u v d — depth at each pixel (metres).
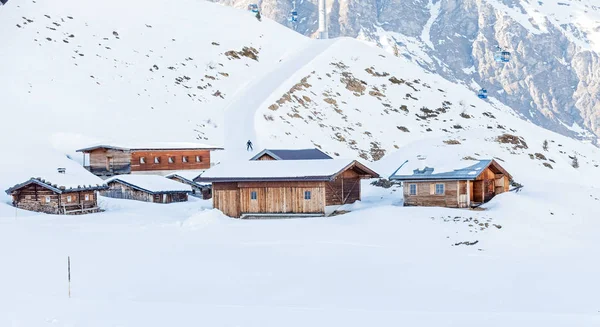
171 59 140.25
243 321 25.64
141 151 89.50
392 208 55.16
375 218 52.59
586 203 59.59
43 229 53.41
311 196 58.22
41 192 65.38
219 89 134.62
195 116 119.88
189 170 93.88
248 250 44.78
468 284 36.03
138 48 140.00
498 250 44.34
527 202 55.72
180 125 113.88
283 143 108.50
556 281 36.47
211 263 41.09
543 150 108.62
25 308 27.61
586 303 32.53
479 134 105.81
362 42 165.75
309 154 76.31
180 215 63.47
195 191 82.62
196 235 50.81
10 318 25.88
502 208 54.84
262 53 157.75
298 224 53.31
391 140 123.69
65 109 105.25
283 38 170.62
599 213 56.44
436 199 57.22
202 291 34.47
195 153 94.94
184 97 126.75
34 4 140.62
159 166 91.12
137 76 128.50
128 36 143.62
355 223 52.28
